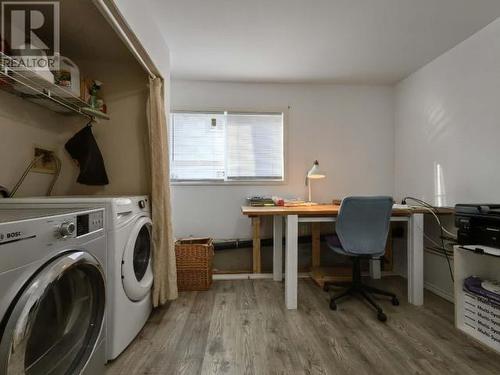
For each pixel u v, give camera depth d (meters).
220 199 2.93
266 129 3.01
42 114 1.79
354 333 1.66
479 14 1.81
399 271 2.82
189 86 2.92
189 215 2.91
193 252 2.38
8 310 0.71
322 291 2.38
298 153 3.01
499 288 1.56
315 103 3.02
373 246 1.94
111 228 1.37
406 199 2.79
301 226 2.93
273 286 2.51
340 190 3.04
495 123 1.87
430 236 2.41
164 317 1.87
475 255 1.73
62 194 1.97
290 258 2.02
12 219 0.79
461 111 2.15
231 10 1.78
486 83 1.94
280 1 1.70
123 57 1.98
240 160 2.98
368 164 3.05
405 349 1.50
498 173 1.84
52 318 0.98
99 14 1.51
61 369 1.00
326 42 2.18
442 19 1.87
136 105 2.04
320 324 1.77
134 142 2.04
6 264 0.71
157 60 1.93
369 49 2.29
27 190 1.68
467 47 2.10
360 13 1.82
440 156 2.37
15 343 0.71
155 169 1.92
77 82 1.69
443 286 2.25
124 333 1.47
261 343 1.55
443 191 2.33
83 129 1.88
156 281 1.90
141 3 1.59
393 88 3.07
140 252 1.83
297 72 2.73
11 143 1.56
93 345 1.12
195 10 1.77
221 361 1.39
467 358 1.42
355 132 3.05
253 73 2.75
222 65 2.58
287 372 1.31
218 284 2.55
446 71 2.30
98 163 1.87
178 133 2.93
